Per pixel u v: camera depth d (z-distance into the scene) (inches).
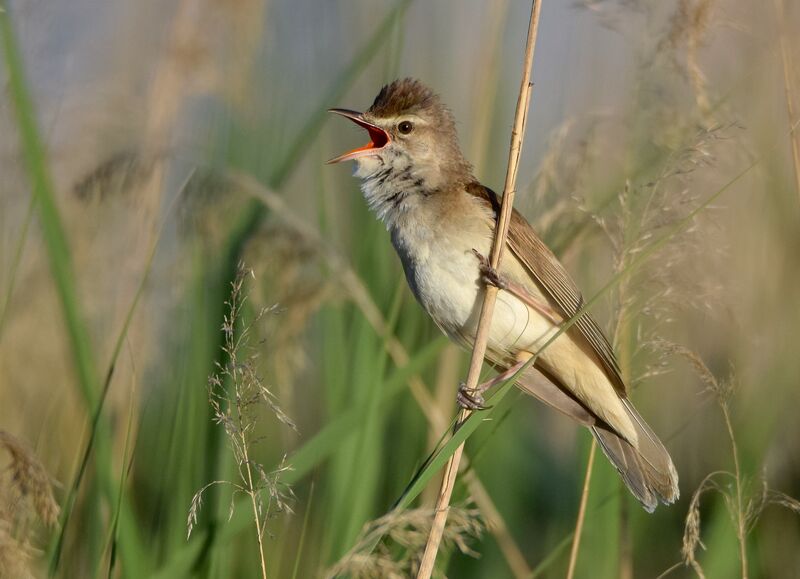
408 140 368.2
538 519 478.9
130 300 421.7
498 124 479.2
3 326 406.6
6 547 282.8
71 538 368.5
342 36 516.1
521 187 446.9
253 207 412.5
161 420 411.8
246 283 381.1
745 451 416.8
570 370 354.0
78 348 350.0
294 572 352.2
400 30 437.4
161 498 384.2
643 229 353.7
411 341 435.2
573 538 369.1
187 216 412.2
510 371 356.2
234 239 399.5
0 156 433.7
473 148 458.6
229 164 467.2
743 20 410.3
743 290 447.8
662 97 394.3
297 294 393.4
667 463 345.1
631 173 392.5
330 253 402.9
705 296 367.6
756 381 436.5
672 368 371.6
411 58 517.3
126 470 348.8
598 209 390.3
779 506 416.2
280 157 482.0
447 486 303.6
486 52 461.7
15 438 292.8
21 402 429.4
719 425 438.0
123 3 530.0
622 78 477.1
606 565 385.1
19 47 423.5
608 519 386.9
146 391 423.2
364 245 446.9
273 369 399.2
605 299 434.3
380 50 505.0
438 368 442.9
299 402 459.8
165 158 414.9
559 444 506.9
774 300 450.9
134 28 524.7
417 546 302.8
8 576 283.1
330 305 412.2
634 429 350.9
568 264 405.4
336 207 498.0
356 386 404.2
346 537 364.8
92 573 347.3
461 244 348.8
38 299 440.1
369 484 374.6
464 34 523.8
